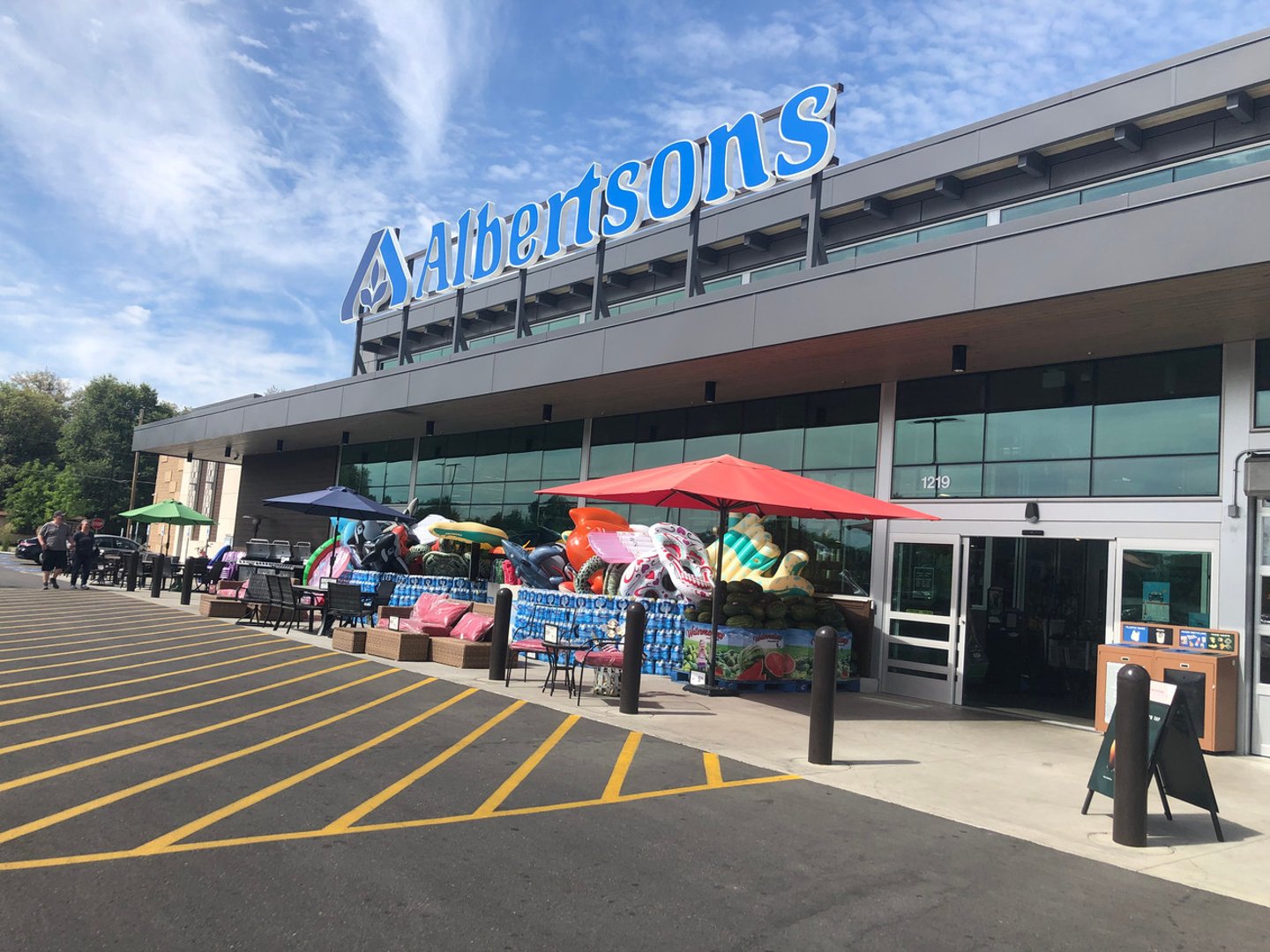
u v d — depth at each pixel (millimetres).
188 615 17062
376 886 4363
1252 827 6551
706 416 16359
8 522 61156
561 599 13766
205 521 25984
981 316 10156
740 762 7641
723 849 5285
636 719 9250
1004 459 12102
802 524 14305
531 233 17125
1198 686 9469
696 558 13125
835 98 12422
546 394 16344
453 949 3730
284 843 4887
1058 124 12680
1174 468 10586
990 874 5141
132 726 7465
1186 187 8578
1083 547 15297
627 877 4715
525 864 4812
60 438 75500
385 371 19391
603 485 10977
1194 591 10219
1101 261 9039
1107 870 5355
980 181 13883
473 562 19547
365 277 21656
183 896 4090
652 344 13555
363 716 8547
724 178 13695
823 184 15453
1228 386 10273
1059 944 4207
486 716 8922
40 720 7469
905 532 12898
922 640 12531
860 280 11047
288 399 22547
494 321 23156
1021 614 15586
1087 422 11414
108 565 25141
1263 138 11211
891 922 4344
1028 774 7938
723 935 4055
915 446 13094
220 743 7082
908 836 5809
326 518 27531
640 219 14867
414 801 5832
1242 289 8734
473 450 22094
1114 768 6336
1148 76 11891
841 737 9156
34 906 3879
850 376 13414
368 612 14695
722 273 17375
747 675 11594
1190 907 4801
